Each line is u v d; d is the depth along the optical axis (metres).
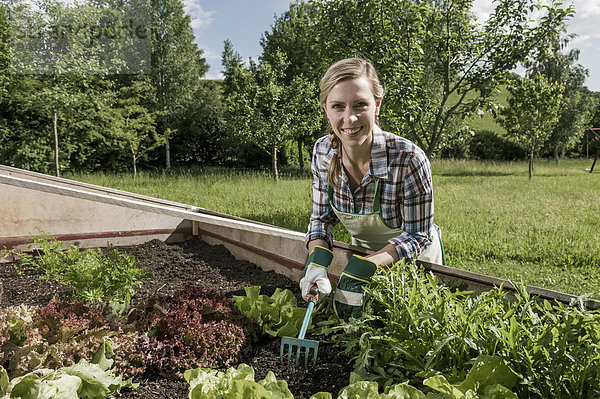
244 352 2.80
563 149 35.00
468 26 8.16
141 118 24.66
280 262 4.39
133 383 2.47
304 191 14.66
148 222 5.77
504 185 17.22
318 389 2.33
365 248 3.20
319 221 3.05
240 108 20.78
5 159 23.33
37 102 18.39
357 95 2.31
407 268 2.61
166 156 29.72
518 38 7.79
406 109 7.39
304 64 27.25
